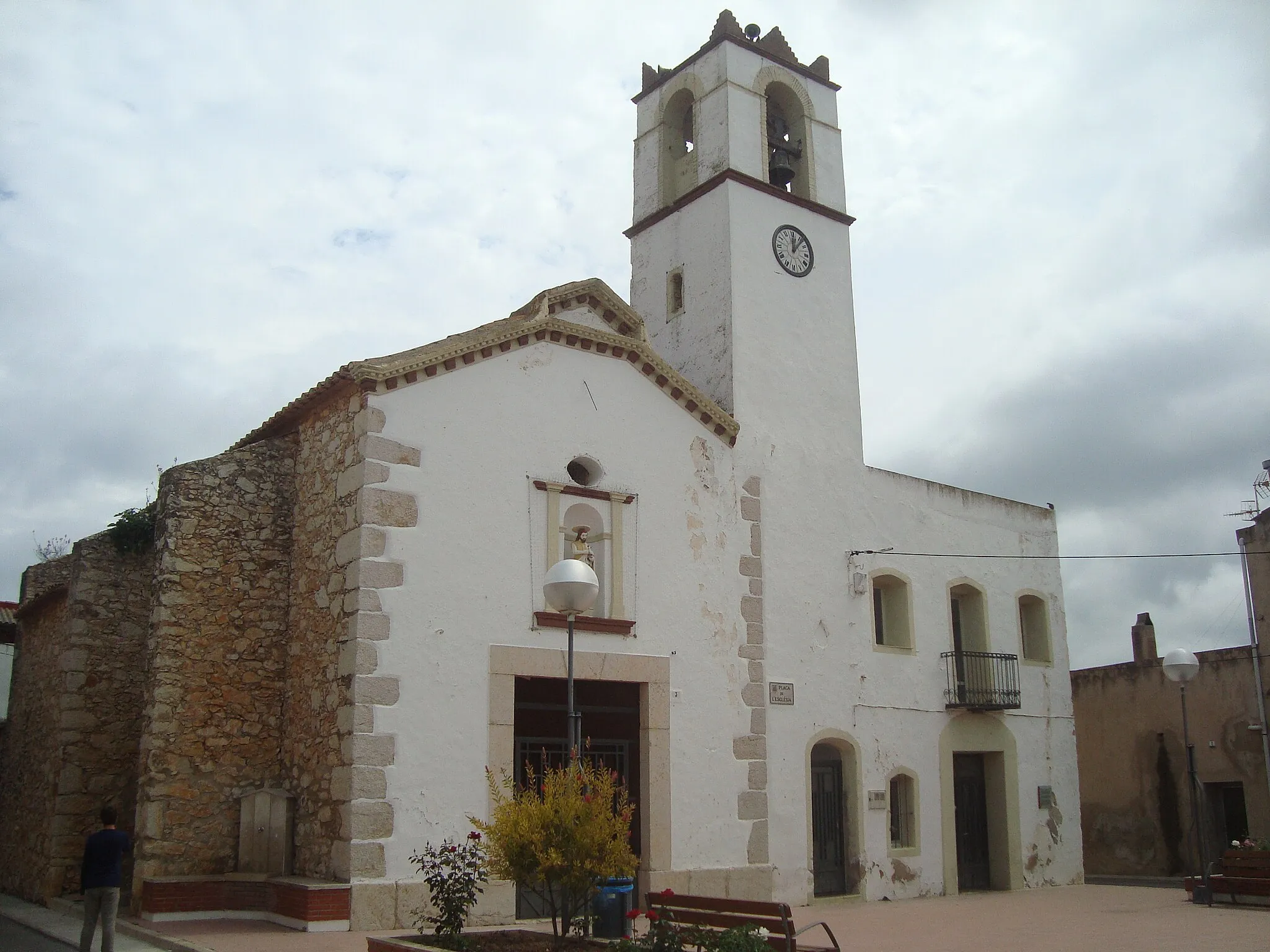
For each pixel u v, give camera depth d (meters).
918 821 19.92
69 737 16.77
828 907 17.86
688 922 10.53
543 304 16.78
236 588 15.69
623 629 16.28
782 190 21.09
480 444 15.48
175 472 15.65
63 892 16.41
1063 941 13.50
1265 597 24.61
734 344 19.53
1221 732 25.28
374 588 14.14
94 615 17.33
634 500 16.95
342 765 13.76
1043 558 23.88
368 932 13.12
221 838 14.91
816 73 22.80
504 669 14.96
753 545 18.45
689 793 16.52
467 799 14.28
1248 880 17.42
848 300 21.66
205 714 15.11
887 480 21.12
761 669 17.92
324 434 15.73
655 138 22.67
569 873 10.55
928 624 21.09
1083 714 28.66
